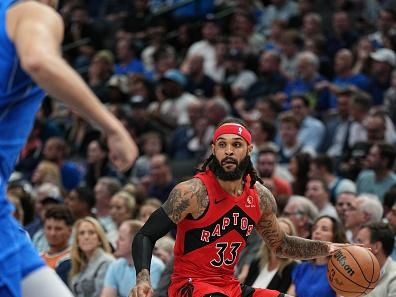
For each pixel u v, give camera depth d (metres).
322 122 17.80
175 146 18.56
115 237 13.00
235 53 21.48
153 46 23.55
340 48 21.02
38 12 3.79
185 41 23.94
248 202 7.21
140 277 7.01
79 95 3.59
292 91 19.50
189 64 21.30
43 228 13.17
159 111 19.81
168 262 10.19
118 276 10.93
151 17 25.02
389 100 17.86
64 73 3.57
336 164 16.14
